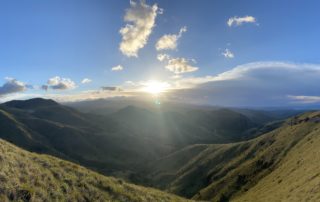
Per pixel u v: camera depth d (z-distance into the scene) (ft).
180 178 625.00
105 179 90.17
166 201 97.50
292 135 460.96
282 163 376.89
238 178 441.27
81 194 70.03
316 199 128.98
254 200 259.39
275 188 249.55
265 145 532.73
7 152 71.67
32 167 69.77
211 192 453.99
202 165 640.99
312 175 182.09
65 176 75.97
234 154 613.11
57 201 60.23
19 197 53.78
